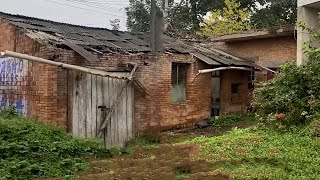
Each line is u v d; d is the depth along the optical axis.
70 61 10.35
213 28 27.28
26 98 10.59
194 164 7.46
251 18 29.05
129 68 11.74
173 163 7.74
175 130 13.63
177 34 17.81
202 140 9.92
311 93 10.52
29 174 7.19
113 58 11.38
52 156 8.13
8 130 8.44
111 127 11.09
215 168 7.08
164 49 13.28
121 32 14.48
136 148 10.46
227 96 16.36
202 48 16.36
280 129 9.98
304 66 11.02
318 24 14.45
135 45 13.01
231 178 6.23
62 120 10.20
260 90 11.61
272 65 16.56
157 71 12.95
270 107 10.98
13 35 11.05
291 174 6.34
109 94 11.11
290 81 10.97
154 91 12.79
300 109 10.13
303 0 14.12
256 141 8.95
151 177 6.87
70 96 10.31
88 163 8.30
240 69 15.55
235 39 17.36
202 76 14.93
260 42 17.08
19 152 7.86
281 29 15.36
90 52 10.64
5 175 6.80
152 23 13.20
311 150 7.88
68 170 7.67
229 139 9.48
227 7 28.66
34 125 9.16
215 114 16.23
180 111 13.95
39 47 10.27
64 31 11.98
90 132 10.63
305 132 9.18
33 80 10.34
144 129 12.29
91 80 10.72
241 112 17.03
